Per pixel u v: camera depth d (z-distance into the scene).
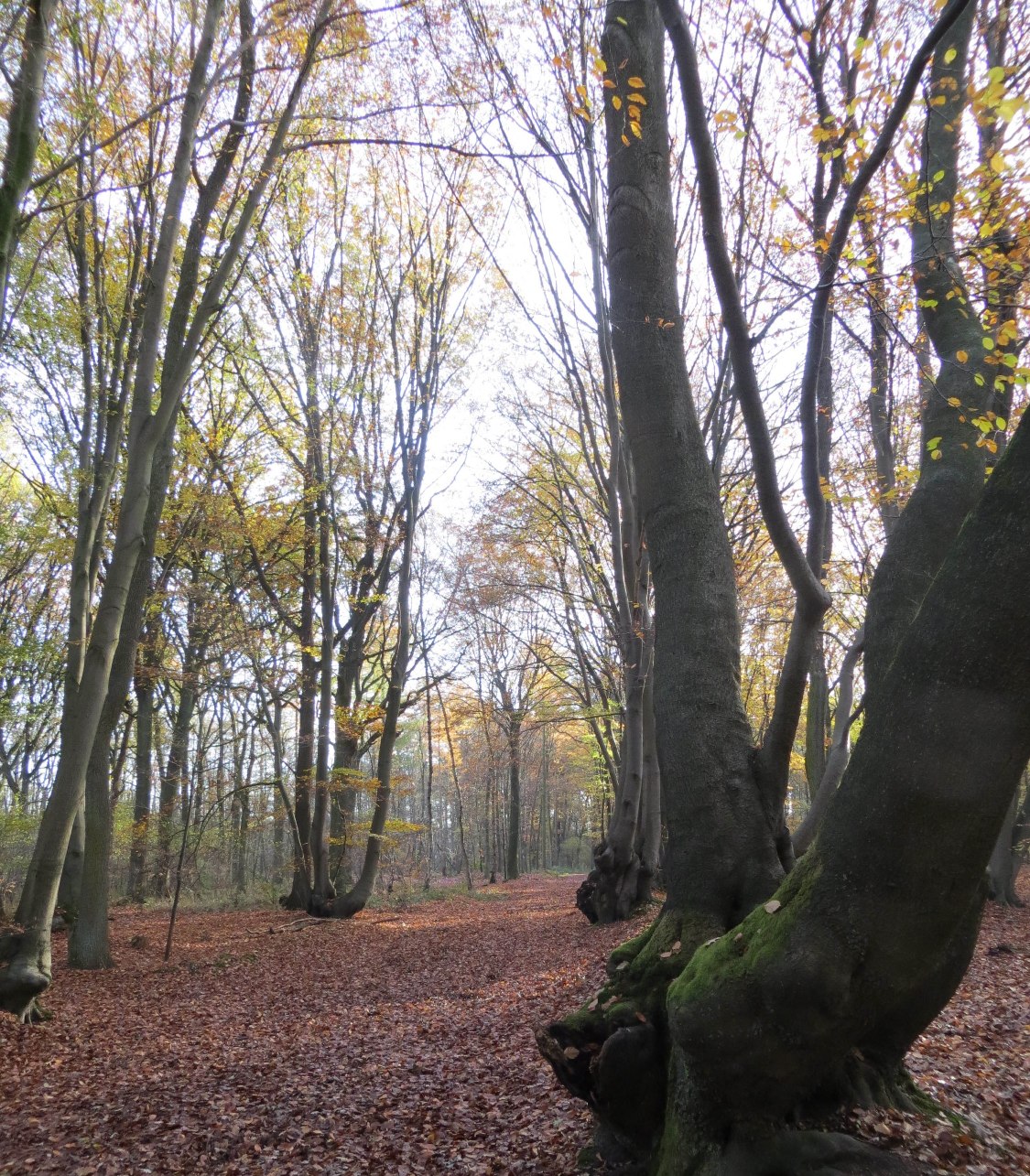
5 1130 6.46
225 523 19.36
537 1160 5.02
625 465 16.11
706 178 3.98
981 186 5.61
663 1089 4.11
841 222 4.45
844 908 3.07
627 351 5.23
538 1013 8.89
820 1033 3.21
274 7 11.80
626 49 5.43
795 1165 3.50
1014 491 2.71
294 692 21.72
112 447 14.95
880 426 9.47
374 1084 7.12
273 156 11.70
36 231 13.99
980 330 5.02
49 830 9.60
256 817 19.00
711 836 4.51
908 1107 4.20
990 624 2.68
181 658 21.12
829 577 14.56
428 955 14.89
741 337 4.12
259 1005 11.13
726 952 3.47
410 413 22.53
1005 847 16.94
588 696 24.05
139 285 16.11
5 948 9.46
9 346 16.06
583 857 62.12
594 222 12.94
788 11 5.30
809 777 15.85
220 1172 5.64
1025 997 8.33
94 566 17.45
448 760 45.41
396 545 22.97
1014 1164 4.02
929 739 2.79
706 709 4.69
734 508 17.08
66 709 13.65
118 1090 7.28
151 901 23.16
